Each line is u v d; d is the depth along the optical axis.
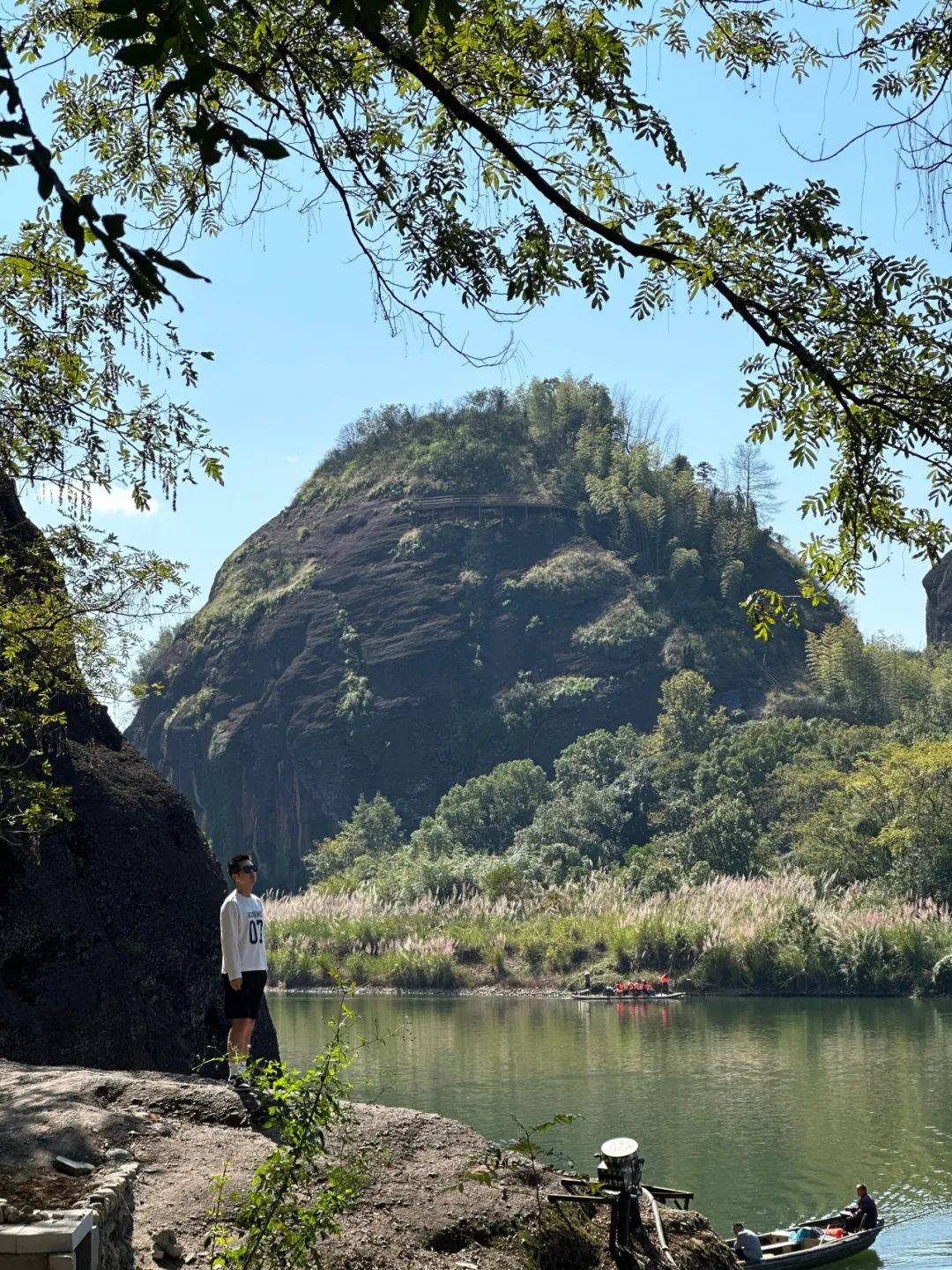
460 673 175.25
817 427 7.92
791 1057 35.66
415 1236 6.64
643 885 72.62
